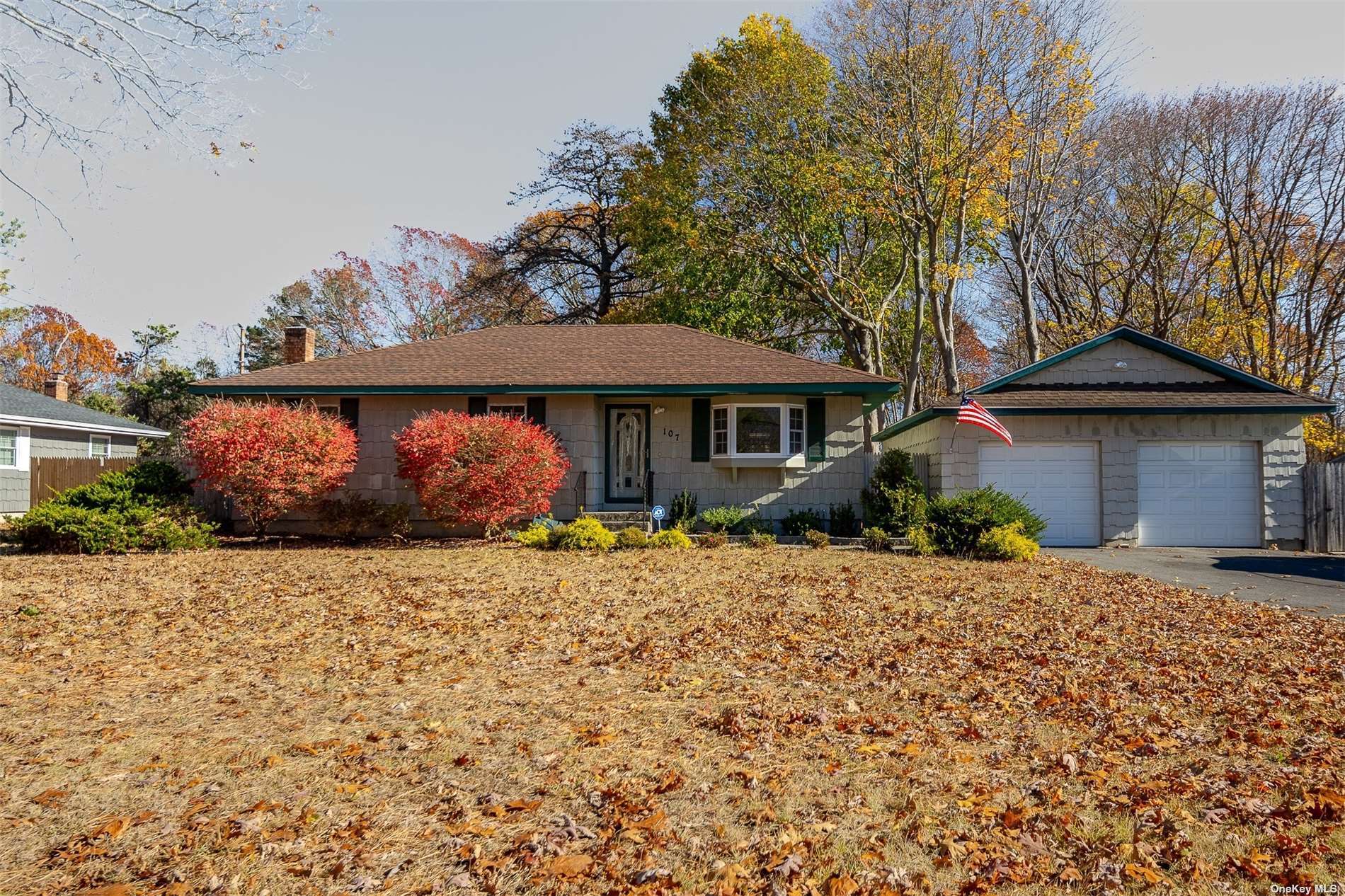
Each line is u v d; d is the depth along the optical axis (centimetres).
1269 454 1711
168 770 513
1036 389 1830
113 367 4341
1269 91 2847
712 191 2934
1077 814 443
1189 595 1100
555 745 553
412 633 895
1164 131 2980
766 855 404
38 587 1153
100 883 381
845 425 1816
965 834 423
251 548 1594
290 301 4178
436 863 399
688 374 1812
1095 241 3384
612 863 398
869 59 2544
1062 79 2459
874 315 3012
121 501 1596
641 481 1855
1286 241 2947
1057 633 873
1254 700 638
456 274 4341
